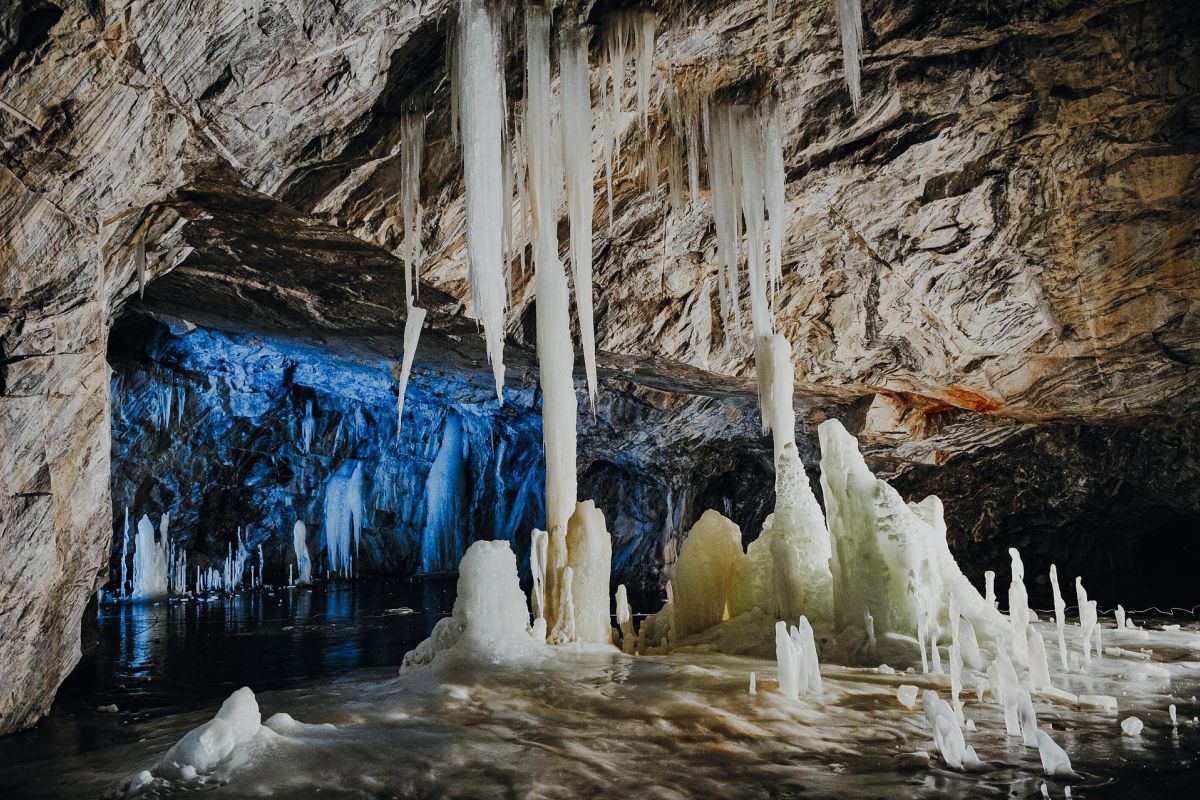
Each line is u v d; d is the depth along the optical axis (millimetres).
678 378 13234
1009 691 4848
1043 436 14492
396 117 7598
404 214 7695
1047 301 10539
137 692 7418
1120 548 17297
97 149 6254
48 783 4426
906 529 6746
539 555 8133
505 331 11500
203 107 6559
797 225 10062
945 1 7801
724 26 7535
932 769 4195
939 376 12031
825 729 4930
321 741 4691
